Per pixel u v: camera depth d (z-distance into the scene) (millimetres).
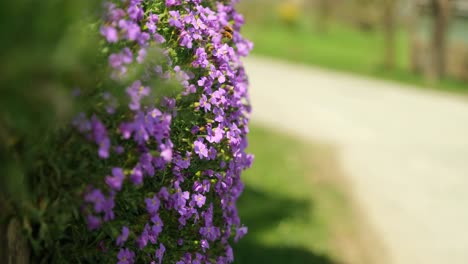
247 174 9164
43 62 1874
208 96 3414
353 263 6637
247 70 20516
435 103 17609
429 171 10305
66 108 1975
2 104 1892
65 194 2402
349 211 8148
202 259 3471
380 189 9156
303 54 26969
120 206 2754
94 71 2246
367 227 7648
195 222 3217
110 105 2346
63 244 2791
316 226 7457
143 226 2846
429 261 6828
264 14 40062
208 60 3467
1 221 2371
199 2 3580
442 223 7965
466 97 19547
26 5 1847
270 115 13703
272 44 30062
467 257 6984
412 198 8852
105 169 2508
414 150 11703
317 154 10836
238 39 4105
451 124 14617
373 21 42000
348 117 14320
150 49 2631
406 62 27641
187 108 3219
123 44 2600
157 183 2959
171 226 3250
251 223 7293
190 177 3316
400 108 16203
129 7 2588
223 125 3449
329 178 9477
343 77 21406
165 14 3195
